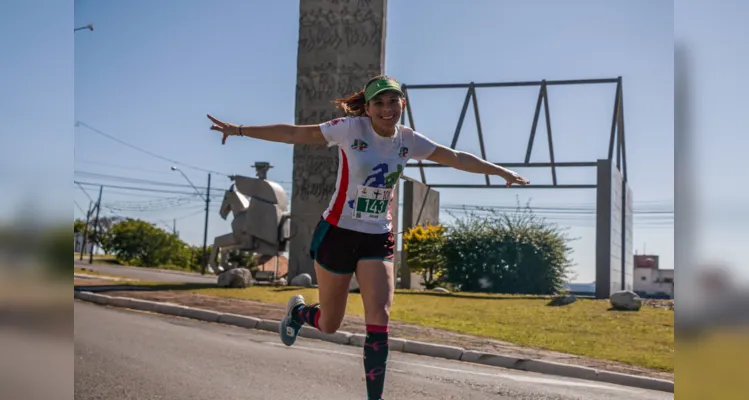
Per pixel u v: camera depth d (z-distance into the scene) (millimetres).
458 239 22875
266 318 12289
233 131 4152
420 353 9633
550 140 22578
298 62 22641
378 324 4059
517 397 6375
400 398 6109
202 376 6754
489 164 4473
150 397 5742
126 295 15766
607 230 19422
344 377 7059
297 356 8461
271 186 25328
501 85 22391
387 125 4086
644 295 42938
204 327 11523
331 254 4203
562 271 22375
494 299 17484
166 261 72312
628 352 9430
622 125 23016
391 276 4219
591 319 13281
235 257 37469
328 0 22641
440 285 24375
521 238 22375
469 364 8797
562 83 22016
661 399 6773
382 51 22531
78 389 5934
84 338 9133
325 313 4473
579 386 7266
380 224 4219
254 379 6707
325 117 22281
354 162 4117
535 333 11234
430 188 26500
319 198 22000
